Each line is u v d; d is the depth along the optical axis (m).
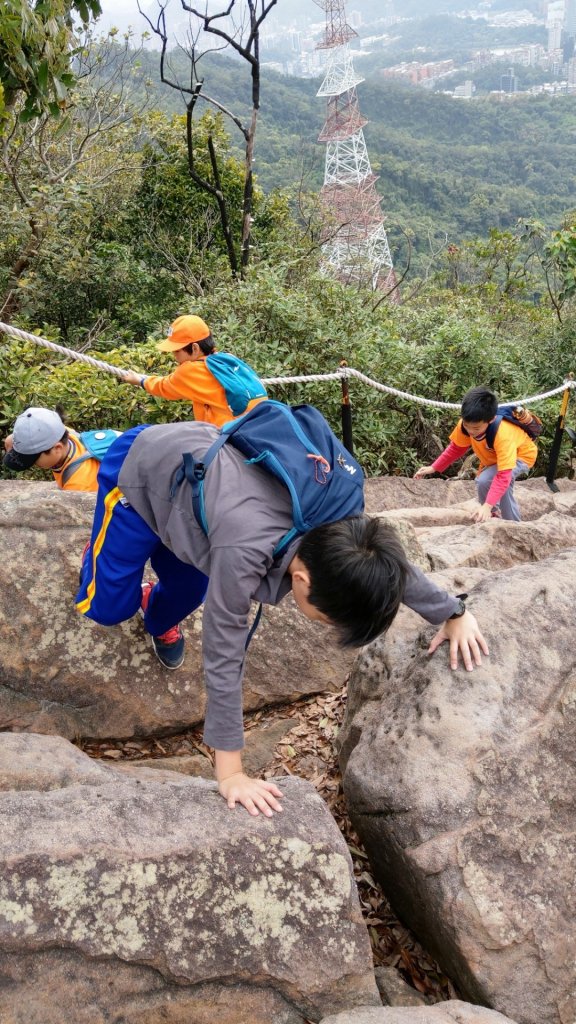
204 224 14.85
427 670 2.57
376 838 2.40
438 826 2.26
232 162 15.67
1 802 2.00
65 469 3.25
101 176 12.89
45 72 5.53
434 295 15.78
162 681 3.00
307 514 1.84
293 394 7.83
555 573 2.86
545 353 11.61
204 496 1.92
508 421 5.24
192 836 1.96
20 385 6.06
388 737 2.48
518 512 5.66
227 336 7.47
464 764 2.34
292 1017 1.97
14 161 10.01
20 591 2.89
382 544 1.77
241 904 1.93
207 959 1.89
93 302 12.34
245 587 1.83
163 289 12.74
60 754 2.47
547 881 2.24
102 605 2.44
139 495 2.16
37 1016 1.76
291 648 3.30
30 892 1.80
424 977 2.41
